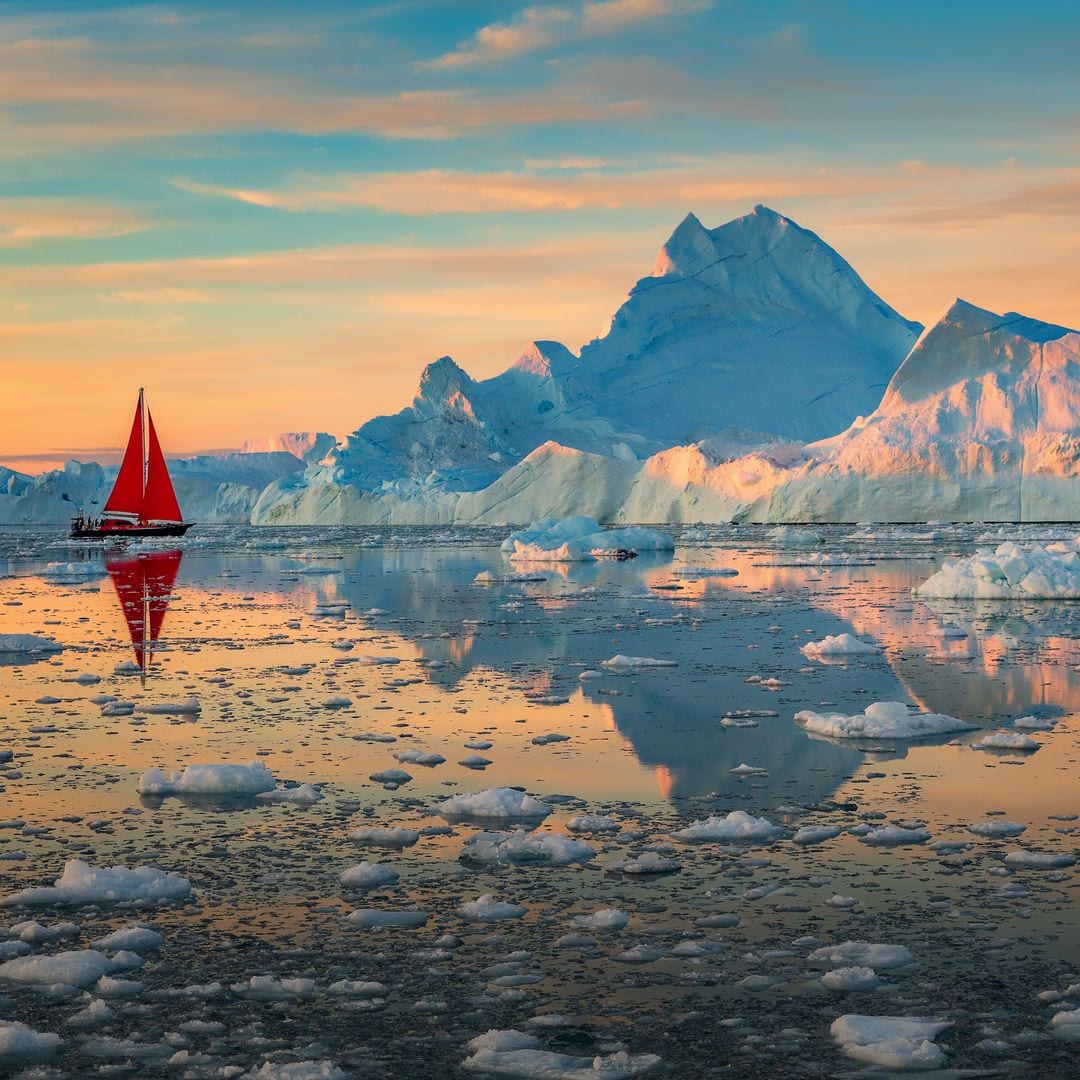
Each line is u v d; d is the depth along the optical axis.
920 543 51.53
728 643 19.03
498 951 6.45
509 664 16.97
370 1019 5.66
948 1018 5.55
